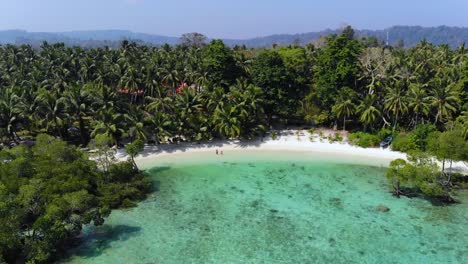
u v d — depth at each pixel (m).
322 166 63.75
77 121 71.38
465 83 71.31
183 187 55.72
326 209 48.94
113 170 52.62
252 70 82.25
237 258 38.47
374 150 68.69
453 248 40.16
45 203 41.38
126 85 82.38
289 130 79.44
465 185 54.56
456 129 58.78
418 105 68.12
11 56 114.19
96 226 44.28
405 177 49.03
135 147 55.97
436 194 48.47
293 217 46.88
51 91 74.56
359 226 44.66
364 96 77.06
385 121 73.25
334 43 77.06
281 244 41.03
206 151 69.31
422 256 38.78
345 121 77.62
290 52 95.75
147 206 49.72
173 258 38.38
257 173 60.97
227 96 73.25
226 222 45.66
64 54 107.69
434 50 108.19
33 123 67.75
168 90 87.38
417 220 45.94
